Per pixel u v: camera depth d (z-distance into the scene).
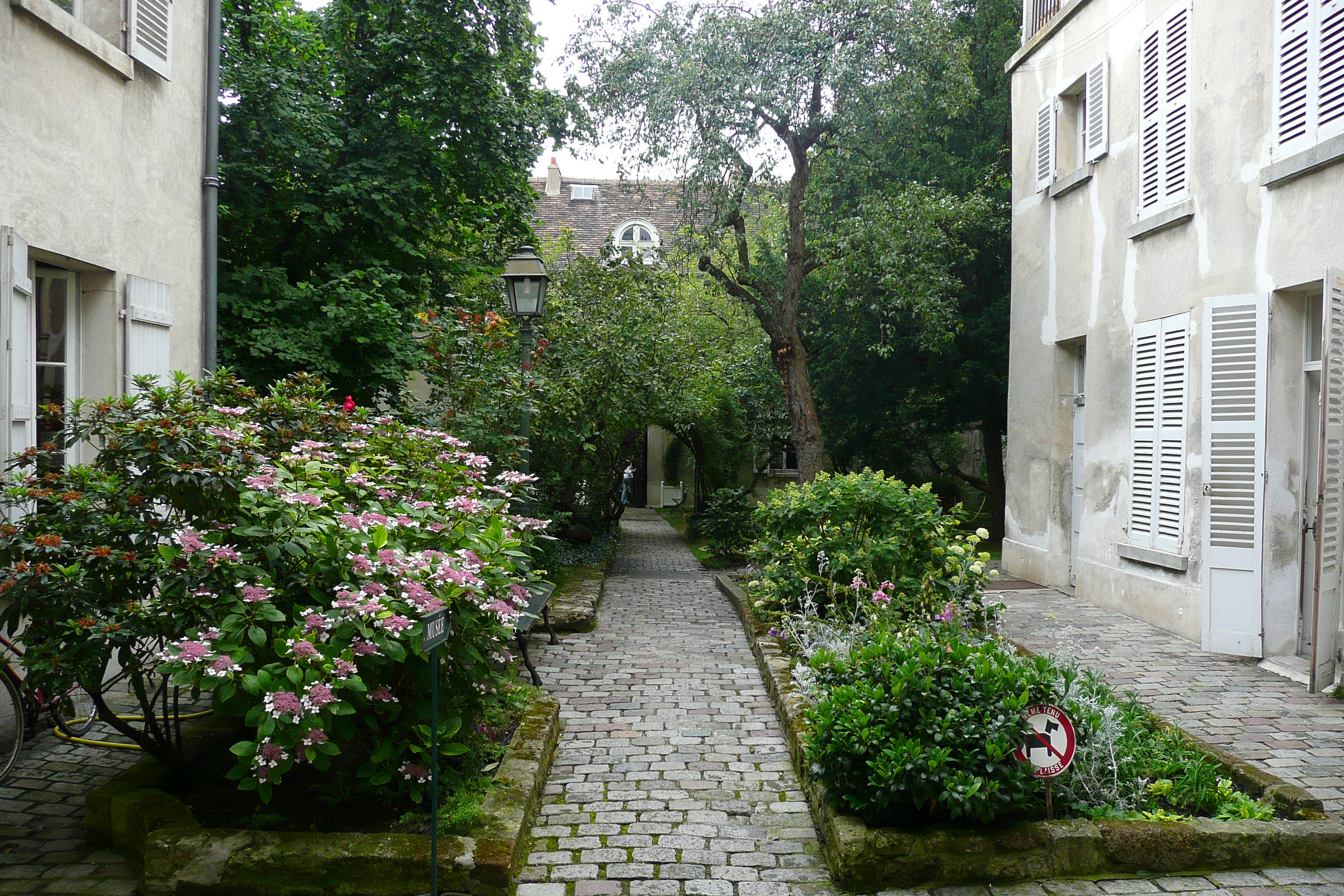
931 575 6.64
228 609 3.49
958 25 16.89
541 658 7.50
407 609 3.61
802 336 19.27
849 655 4.29
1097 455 9.43
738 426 19.36
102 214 6.14
